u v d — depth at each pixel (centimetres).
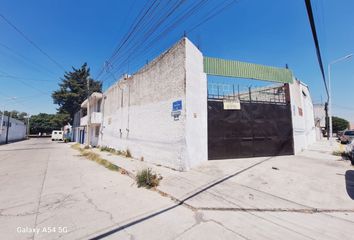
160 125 997
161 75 1014
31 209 473
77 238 336
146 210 457
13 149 2266
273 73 1156
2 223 397
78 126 3644
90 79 2491
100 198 549
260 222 379
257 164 857
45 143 3516
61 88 4275
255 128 1044
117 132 1672
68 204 505
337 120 5191
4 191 629
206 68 1000
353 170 746
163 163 952
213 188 579
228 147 979
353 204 447
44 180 782
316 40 474
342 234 329
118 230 361
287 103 1159
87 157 1528
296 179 636
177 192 564
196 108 902
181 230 355
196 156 868
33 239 334
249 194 523
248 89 1174
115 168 1006
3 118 3441
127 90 1479
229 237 326
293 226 360
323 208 429
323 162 904
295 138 1173
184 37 854
